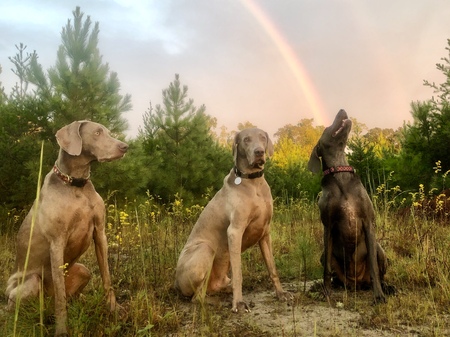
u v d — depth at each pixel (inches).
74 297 72.1
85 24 172.6
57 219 64.5
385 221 122.4
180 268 77.9
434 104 182.9
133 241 110.9
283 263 101.5
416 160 180.5
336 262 81.7
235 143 78.7
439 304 70.7
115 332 60.6
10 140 160.4
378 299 71.9
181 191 201.9
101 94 172.7
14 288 66.6
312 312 70.2
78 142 65.8
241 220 75.3
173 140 220.2
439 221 130.5
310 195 226.1
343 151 79.9
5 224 151.5
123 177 170.1
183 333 62.6
